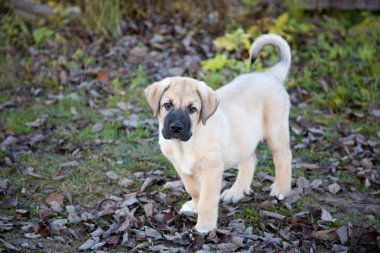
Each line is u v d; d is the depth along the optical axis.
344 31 7.34
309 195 4.39
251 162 4.43
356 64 6.60
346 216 4.07
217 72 6.44
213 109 3.64
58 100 5.98
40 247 3.54
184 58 6.69
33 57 6.80
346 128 5.51
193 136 3.66
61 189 4.39
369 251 3.59
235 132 3.94
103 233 3.71
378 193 4.41
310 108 5.96
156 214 3.98
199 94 3.66
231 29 7.37
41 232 3.72
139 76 6.27
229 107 3.97
